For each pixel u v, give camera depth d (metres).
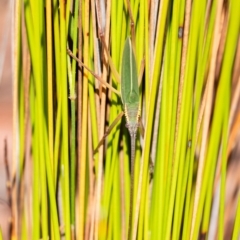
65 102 0.54
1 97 0.77
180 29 0.54
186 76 0.54
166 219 0.56
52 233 0.56
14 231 0.58
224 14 0.55
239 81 0.58
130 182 0.56
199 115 0.55
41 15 0.54
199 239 0.57
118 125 0.55
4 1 0.69
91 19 0.55
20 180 0.57
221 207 0.55
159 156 0.55
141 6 0.54
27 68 0.55
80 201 0.56
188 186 0.56
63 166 0.56
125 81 0.53
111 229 0.56
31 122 0.56
